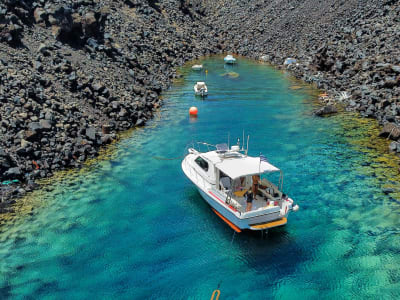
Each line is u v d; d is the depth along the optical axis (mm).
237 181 20219
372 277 16484
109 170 26062
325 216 20859
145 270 17141
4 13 35031
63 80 33562
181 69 58594
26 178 23812
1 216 20703
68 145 27125
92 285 16266
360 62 45375
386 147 28922
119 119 33750
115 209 21672
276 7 82688
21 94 28500
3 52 32531
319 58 51719
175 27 73438
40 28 40062
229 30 83000
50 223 20297
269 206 18781
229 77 53500
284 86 48031
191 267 17312
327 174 25234
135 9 68750
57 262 17562
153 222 20562
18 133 25625
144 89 42344
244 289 16047
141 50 55250
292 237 19250
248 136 31750
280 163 26922
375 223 20094
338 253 18016
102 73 39469
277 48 68688
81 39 42625
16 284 16281
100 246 18641
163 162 27375
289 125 34125
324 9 70375
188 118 36469
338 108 38281
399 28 48562
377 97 36562
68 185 24000
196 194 23359
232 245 18750
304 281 16406
